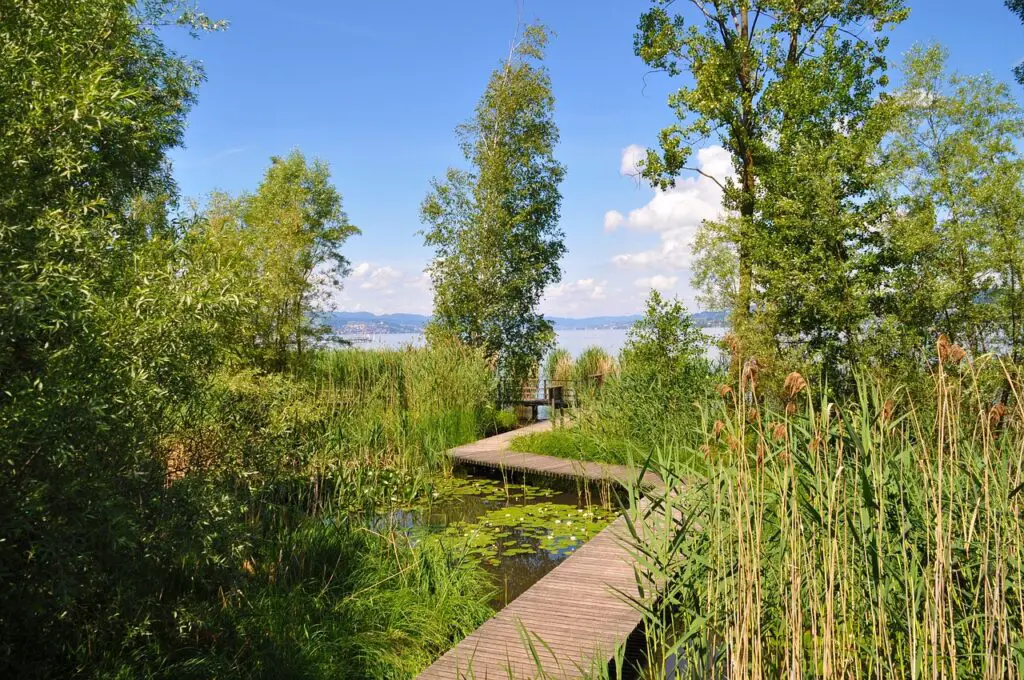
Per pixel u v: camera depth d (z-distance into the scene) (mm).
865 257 8859
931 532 2613
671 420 9562
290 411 6438
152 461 3707
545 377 18797
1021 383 2373
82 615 3418
